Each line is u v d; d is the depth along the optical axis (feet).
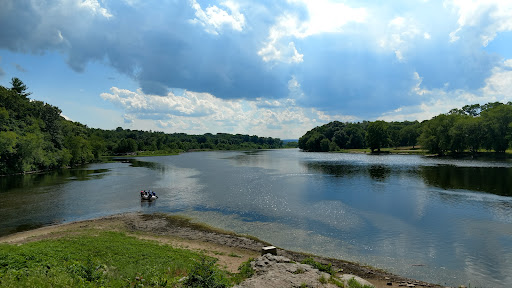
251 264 51.62
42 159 247.91
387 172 200.75
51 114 305.53
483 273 58.23
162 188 156.87
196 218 99.71
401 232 81.71
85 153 337.11
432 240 75.51
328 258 65.62
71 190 152.87
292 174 203.82
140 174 222.89
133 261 54.39
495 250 68.69
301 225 89.76
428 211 101.09
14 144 221.46
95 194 141.79
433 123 349.20
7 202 125.49
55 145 293.02
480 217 93.35
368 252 68.95
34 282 36.40
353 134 558.97
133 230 87.10
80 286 37.78
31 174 228.22
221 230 86.89
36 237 75.66
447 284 54.24
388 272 58.80
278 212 104.53
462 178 165.99
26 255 48.52
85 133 424.46
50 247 58.80
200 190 149.07
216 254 66.85
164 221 96.78
